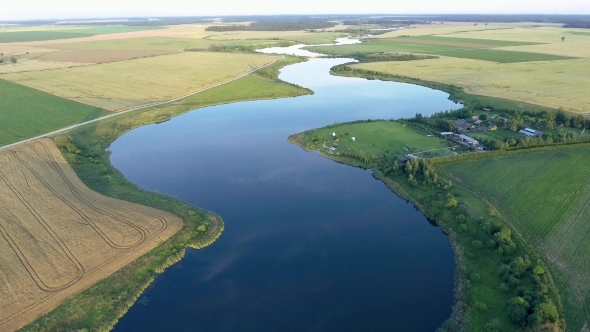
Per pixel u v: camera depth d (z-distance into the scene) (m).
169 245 54.94
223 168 83.75
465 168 76.94
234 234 60.16
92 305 43.91
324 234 60.31
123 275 48.47
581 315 41.12
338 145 92.69
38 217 58.47
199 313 45.06
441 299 46.84
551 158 79.38
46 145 87.06
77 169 78.25
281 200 70.31
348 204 68.94
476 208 62.06
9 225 55.97
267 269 52.47
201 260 54.03
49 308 42.50
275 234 60.28
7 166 75.25
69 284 45.84
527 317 40.34
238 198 70.88
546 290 43.41
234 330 42.78
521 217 59.72
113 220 58.88
